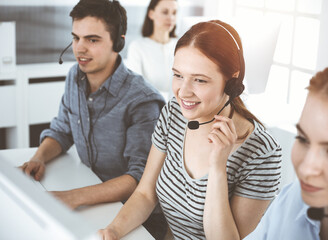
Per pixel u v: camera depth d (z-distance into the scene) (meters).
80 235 0.45
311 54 2.98
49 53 3.74
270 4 3.32
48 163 1.87
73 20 1.73
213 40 1.17
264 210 1.29
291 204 0.94
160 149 1.48
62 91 3.53
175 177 1.38
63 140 1.97
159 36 3.48
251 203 1.27
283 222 0.95
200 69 1.17
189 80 1.20
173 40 3.57
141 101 1.74
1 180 0.58
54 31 3.71
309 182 0.68
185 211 1.35
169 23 3.44
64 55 3.79
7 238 0.58
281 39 3.20
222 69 1.18
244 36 2.36
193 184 1.32
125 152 1.75
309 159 0.67
